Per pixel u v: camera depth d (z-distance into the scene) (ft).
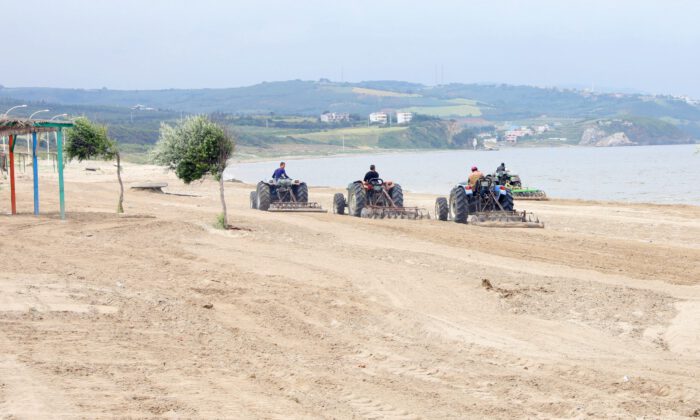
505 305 58.29
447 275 70.18
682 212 145.07
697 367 42.14
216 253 81.56
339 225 110.83
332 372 40.04
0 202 145.79
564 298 60.95
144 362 39.81
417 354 44.86
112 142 124.36
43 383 34.35
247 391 35.40
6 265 68.44
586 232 118.93
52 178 241.35
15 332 44.65
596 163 595.88
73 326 47.21
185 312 53.88
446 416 32.73
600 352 45.78
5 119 102.73
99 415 30.09
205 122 104.32
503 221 117.91
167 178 267.18
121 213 122.01
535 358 43.78
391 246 90.63
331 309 56.80
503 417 32.76
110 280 63.77
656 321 54.13
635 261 83.25
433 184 322.75
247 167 651.25
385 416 32.50
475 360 43.65
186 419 30.35
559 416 33.09
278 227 106.22
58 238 89.61
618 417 32.73
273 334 49.08
